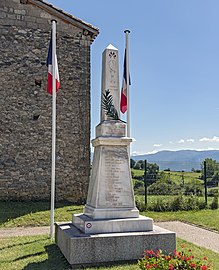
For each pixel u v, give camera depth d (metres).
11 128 12.81
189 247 6.88
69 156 13.40
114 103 6.79
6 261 5.62
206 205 13.02
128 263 5.29
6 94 12.91
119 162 6.33
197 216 11.15
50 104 13.38
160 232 5.67
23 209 11.22
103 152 6.31
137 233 5.56
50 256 5.81
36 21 13.60
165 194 15.76
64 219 10.33
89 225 5.67
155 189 15.92
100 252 5.28
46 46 13.63
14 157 12.72
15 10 13.38
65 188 13.20
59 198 13.05
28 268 5.19
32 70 13.33
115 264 5.23
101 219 5.90
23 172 12.75
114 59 6.96
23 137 12.91
